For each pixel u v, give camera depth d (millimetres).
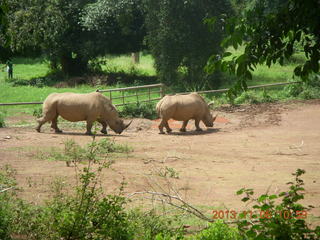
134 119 25406
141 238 7785
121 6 37469
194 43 35688
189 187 12852
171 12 35375
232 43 7332
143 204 10719
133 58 51469
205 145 19938
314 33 7273
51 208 8195
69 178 12961
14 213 8820
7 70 42875
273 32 7336
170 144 19875
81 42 40750
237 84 7672
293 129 23750
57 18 38656
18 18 37406
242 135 22453
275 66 45188
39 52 52625
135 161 15977
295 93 31891
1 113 26375
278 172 15125
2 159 15352
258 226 5910
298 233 5711
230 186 13125
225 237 6902
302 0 7133
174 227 8969
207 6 35219
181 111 22875
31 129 22141
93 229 7512
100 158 16047
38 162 15016
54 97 21234
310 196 12141
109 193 11516
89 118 21047
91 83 39531
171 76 36719
